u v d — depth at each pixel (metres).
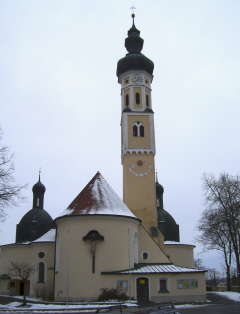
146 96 69.06
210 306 40.31
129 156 64.56
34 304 43.78
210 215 53.47
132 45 73.31
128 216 50.69
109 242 48.38
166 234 74.50
